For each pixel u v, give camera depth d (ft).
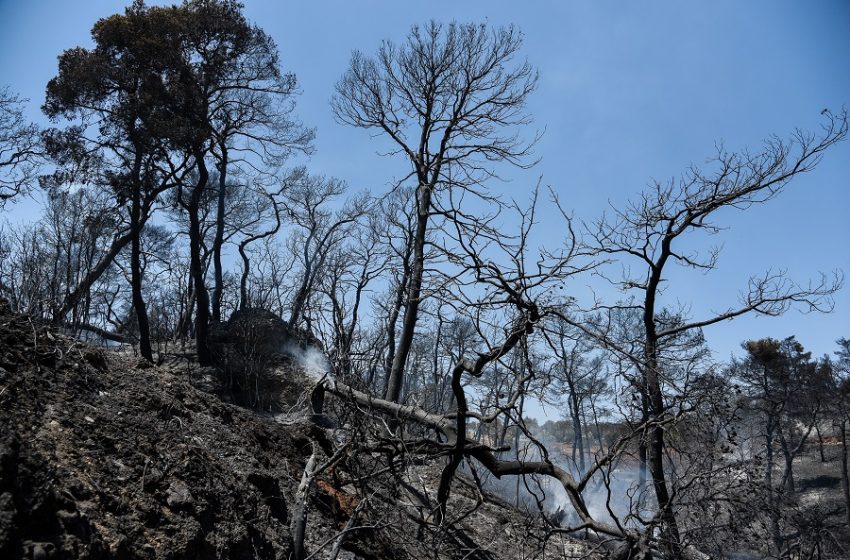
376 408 38.06
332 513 31.12
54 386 24.79
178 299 111.96
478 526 39.78
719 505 33.47
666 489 36.65
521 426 31.12
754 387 54.49
